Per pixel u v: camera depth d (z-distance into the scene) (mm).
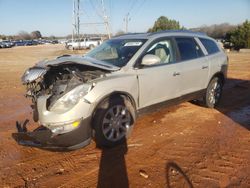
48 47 52469
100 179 3734
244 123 5754
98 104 4305
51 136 3951
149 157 4289
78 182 3684
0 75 14188
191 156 4289
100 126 4336
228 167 3939
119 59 5094
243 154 4328
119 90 4543
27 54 32656
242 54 26281
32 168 4070
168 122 5816
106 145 4508
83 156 4371
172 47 5688
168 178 3695
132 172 3873
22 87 10469
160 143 4785
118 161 4188
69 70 4422
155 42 5391
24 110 7113
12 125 5941
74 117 4035
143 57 4953
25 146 4559
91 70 4703
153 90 5156
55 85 4465
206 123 5762
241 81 10969
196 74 6047
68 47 41812
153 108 5285
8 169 4051
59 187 3592
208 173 3793
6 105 7656
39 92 4617
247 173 3783
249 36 32250
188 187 3484
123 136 4707
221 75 6883
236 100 7781
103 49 5734
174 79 5512
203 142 4801
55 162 4223
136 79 4836
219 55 6801
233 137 5000
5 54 32750
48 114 4098
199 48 6340
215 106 6926
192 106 6961
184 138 4984
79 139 4129
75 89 4090
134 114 4910
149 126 5590
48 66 4328
